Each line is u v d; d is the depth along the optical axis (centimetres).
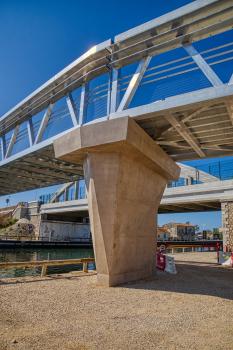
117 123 836
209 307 683
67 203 4897
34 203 5862
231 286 984
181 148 1366
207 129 1096
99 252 894
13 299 672
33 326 499
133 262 1009
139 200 1040
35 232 5438
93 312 600
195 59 861
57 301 675
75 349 409
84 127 891
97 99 1195
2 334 454
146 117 938
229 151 1336
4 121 1975
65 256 3036
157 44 970
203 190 2736
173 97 859
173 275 1175
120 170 898
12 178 2219
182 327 525
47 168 1962
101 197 885
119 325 523
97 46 1116
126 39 1024
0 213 7350
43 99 1552
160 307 663
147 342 446
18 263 915
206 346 439
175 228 8319
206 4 846
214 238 8750
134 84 977
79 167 1742
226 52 860
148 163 1050
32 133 1684
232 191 2516
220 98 779
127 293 796
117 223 896
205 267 1538
